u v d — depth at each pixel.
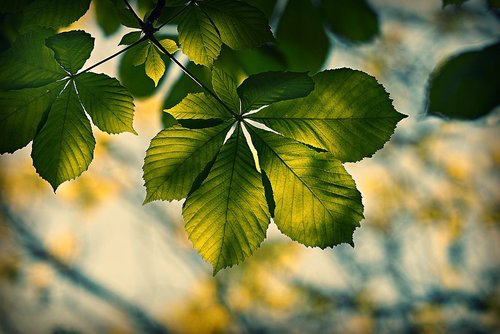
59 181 1.06
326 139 1.05
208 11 1.06
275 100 1.05
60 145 1.06
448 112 1.14
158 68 1.11
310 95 1.05
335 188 1.05
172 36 1.21
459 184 4.96
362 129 1.04
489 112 1.13
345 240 1.05
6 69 1.07
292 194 1.05
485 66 1.14
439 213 5.05
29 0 1.08
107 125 1.07
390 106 1.04
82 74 1.07
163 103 1.21
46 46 1.07
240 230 1.05
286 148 1.05
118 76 1.22
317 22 1.26
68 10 1.07
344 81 1.05
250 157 1.05
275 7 1.26
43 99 1.07
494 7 1.16
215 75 1.06
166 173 1.05
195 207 1.04
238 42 1.07
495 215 4.86
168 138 1.05
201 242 1.04
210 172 1.05
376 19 1.30
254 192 1.05
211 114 1.06
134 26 1.08
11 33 1.17
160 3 1.07
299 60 1.25
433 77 1.16
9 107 1.06
